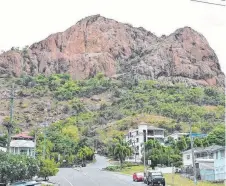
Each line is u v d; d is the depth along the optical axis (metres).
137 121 160.50
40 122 180.75
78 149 119.25
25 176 44.59
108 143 140.00
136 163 100.00
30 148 79.81
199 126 142.00
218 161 60.56
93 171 83.94
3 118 176.38
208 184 48.12
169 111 172.38
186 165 74.38
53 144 110.94
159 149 88.25
